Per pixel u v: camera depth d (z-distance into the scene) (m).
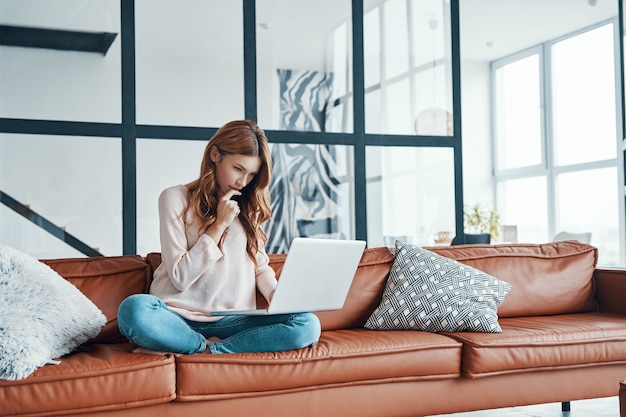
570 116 8.33
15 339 1.97
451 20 4.59
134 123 3.96
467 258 3.07
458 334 2.57
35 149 3.81
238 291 2.48
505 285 2.86
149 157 3.99
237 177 2.51
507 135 9.32
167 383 2.09
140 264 2.70
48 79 3.85
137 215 3.96
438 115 4.56
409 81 4.51
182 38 4.08
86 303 2.37
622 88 5.00
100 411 2.02
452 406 2.45
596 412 3.02
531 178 8.92
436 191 4.54
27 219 3.78
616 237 7.69
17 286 2.20
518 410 3.07
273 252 4.22
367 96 4.43
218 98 4.14
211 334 2.40
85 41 3.91
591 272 3.21
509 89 9.27
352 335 2.53
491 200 9.52
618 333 2.62
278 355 2.22
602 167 7.82
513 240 8.35
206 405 2.15
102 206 3.90
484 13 7.41
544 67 8.65
